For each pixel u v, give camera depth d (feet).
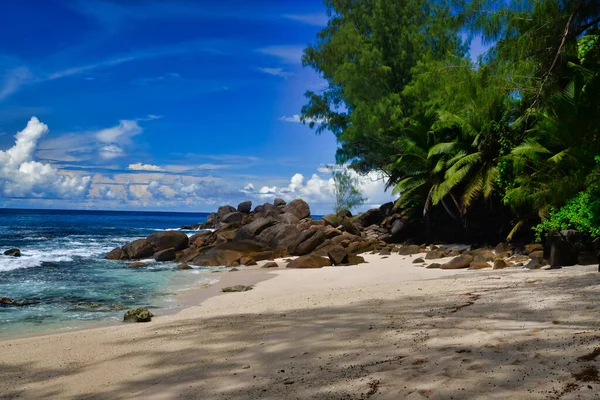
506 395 10.71
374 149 115.34
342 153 122.62
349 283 45.91
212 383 14.43
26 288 47.21
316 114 128.47
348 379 13.21
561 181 45.78
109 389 15.16
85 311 35.35
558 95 29.01
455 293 28.48
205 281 53.52
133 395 14.19
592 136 31.86
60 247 98.53
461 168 79.77
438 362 13.80
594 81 27.94
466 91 30.76
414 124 95.45
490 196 81.35
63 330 29.19
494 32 28.73
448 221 95.81
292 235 91.30
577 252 40.65
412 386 12.00
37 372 18.19
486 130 75.36
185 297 41.96
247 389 13.44
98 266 68.80
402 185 94.32
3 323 31.35
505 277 35.01
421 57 99.45
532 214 70.85
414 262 62.80
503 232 80.33
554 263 40.83
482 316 20.06
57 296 42.50
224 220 169.48
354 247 87.71
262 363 16.20
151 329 25.21
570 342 14.17
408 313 22.98
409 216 104.68
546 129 55.26
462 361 13.61
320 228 105.60
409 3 112.16
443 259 64.59
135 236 140.56
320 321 23.09
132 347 21.08
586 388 10.59
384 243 94.58
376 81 109.50
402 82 110.11
